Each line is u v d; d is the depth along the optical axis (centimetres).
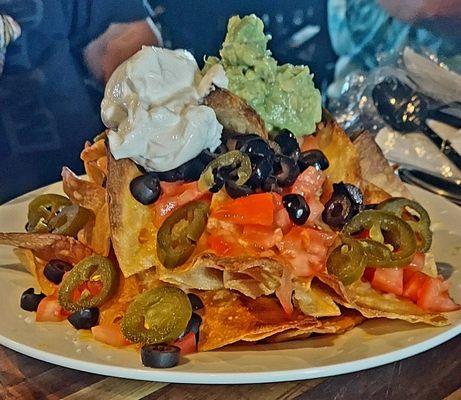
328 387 39
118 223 41
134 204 42
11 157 67
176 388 38
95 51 67
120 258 41
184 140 41
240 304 42
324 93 79
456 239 52
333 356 38
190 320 40
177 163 42
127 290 42
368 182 49
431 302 42
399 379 40
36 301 43
